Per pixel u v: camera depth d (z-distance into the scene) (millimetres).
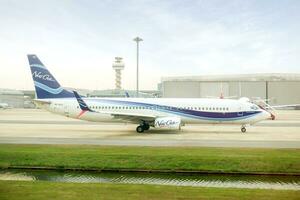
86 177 28188
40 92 57156
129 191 21984
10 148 36906
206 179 27547
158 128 55781
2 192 21531
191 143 40844
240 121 53656
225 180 27234
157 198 20516
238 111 53406
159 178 27844
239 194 21562
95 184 23812
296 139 45031
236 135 49906
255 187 25188
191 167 30047
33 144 39812
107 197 20578
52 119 83312
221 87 166750
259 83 166000
